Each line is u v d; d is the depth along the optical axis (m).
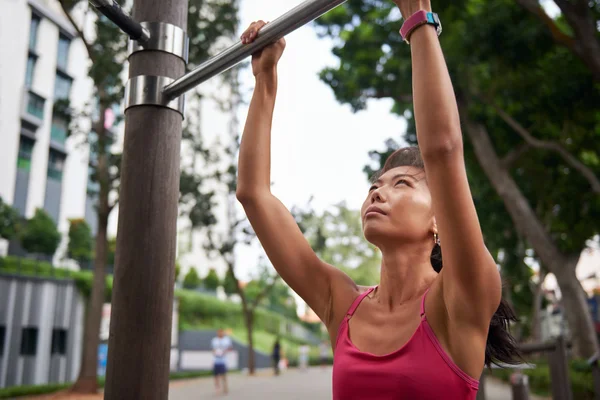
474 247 0.93
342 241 26.09
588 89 10.15
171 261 1.50
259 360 33.22
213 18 12.83
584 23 8.08
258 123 1.40
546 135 11.97
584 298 10.53
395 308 1.12
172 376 18.83
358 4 11.61
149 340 1.41
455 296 0.96
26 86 23.44
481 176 13.32
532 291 19.95
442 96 0.96
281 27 1.33
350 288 1.26
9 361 18.16
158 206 1.49
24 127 23.33
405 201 1.14
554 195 12.85
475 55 9.68
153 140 1.53
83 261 25.06
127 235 1.47
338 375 1.07
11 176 22.23
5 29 22.56
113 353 1.42
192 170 15.41
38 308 19.53
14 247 23.08
